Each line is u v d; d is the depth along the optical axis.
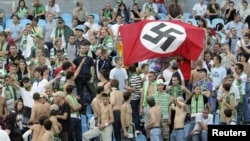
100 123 53.31
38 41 60.66
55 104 51.78
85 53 57.12
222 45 63.41
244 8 70.00
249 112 56.97
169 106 54.53
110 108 53.31
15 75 56.31
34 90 54.75
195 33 58.31
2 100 53.09
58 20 62.66
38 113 52.00
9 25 66.94
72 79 54.44
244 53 59.66
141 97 55.25
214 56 59.34
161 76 56.69
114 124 53.53
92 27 65.00
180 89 55.41
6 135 38.25
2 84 54.94
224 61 60.22
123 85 56.78
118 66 56.78
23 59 57.88
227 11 69.38
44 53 60.03
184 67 57.59
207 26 66.12
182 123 54.03
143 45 57.50
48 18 64.12
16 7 70.19
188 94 55.16
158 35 57.72
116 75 56.69
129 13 67.88
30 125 52.06
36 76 55.09
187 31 58.16
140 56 57.34
